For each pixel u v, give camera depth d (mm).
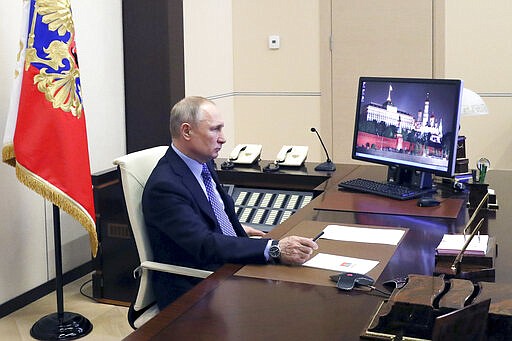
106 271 4086
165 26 4781
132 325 2639
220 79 6109
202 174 2795
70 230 4480
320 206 2998
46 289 4281
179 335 1739
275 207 3537
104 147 4727
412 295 1744
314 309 1888
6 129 3541
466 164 3365
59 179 3494
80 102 3619
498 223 2674
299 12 6121
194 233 2465
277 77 6254
